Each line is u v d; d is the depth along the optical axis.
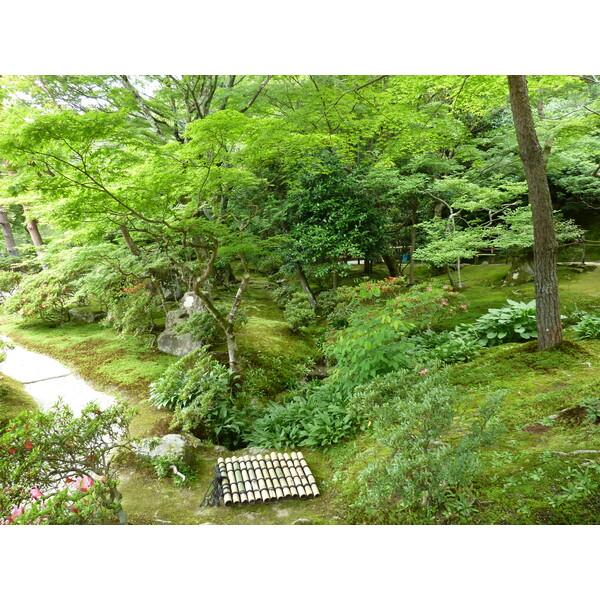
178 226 5.34
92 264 8.06
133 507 3.47
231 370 5.88
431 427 2.65
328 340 6.93
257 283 12.85
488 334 7.11
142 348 7.41
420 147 7.32
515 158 10.61
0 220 12.32
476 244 9.60
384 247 10.26
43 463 2.92
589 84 10.55
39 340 8.19
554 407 3.85
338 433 4.40
